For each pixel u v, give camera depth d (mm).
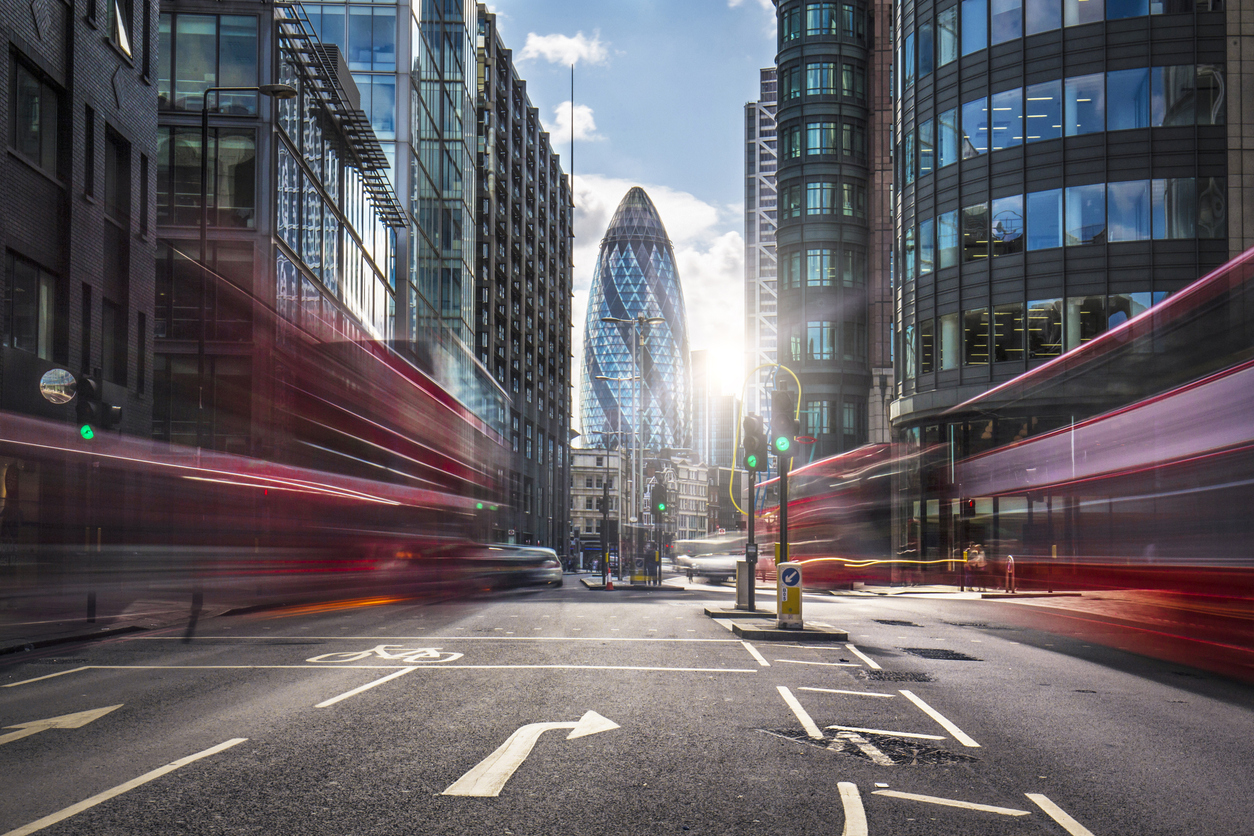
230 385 36906
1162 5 40781
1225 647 16172
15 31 23109
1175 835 5586
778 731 8367
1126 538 20547
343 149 47688
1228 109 40031
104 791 6180
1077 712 9633
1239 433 14953
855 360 71812
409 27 55531
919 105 47938
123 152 29359
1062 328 41531
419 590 32344
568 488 123375
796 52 74312
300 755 7242
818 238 72375
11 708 9211
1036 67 42875
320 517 22844
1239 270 15297
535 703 9547
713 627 18344
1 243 22656
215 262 37719
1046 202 42344
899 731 8477
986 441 39562
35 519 23484
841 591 38750
